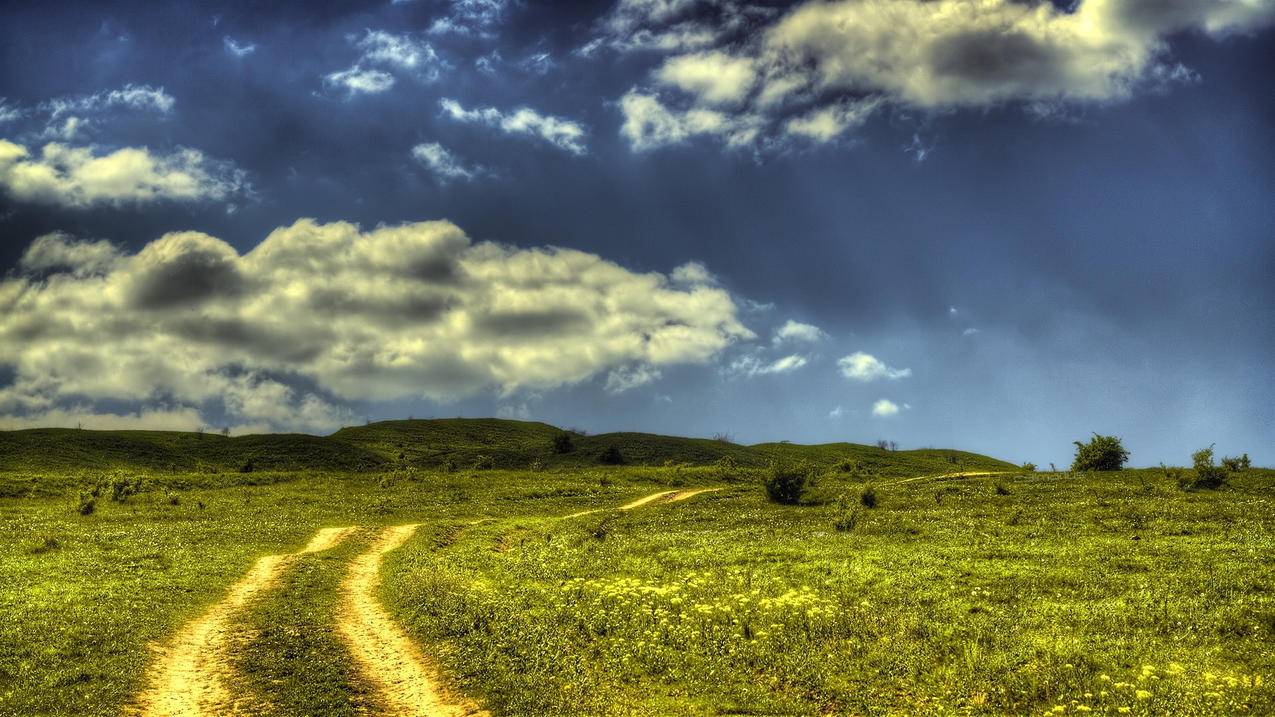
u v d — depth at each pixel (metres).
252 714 17.17
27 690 17.81
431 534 55.09
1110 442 76.94
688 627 23.03
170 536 48.91
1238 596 25.22
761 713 16.59
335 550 46.47
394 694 18.70
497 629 23.38
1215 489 56.38
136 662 20.44
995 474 81.88
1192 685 16.89
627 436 172.25
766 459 161.12
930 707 16.59
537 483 90.00
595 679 18.91
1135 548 35.03
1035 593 27.30
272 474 91.88
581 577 34.62
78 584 30.97
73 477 84.62
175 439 167.75
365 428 194.88
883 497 63.91
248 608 28.59
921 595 27.50
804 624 23.17
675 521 58.62
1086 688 17.23
